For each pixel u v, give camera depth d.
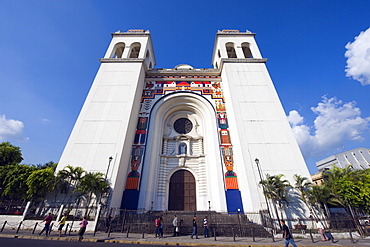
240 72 24.28
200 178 20.55
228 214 16.16
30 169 17.88
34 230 11.63
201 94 24.95
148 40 29.16
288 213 15.33
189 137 22.91
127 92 21.97
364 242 10.81
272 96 22.19
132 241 10.24
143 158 19.88
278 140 19.09
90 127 19.34
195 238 11.77
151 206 18.36
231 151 20.34
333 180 15.41
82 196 15.45
